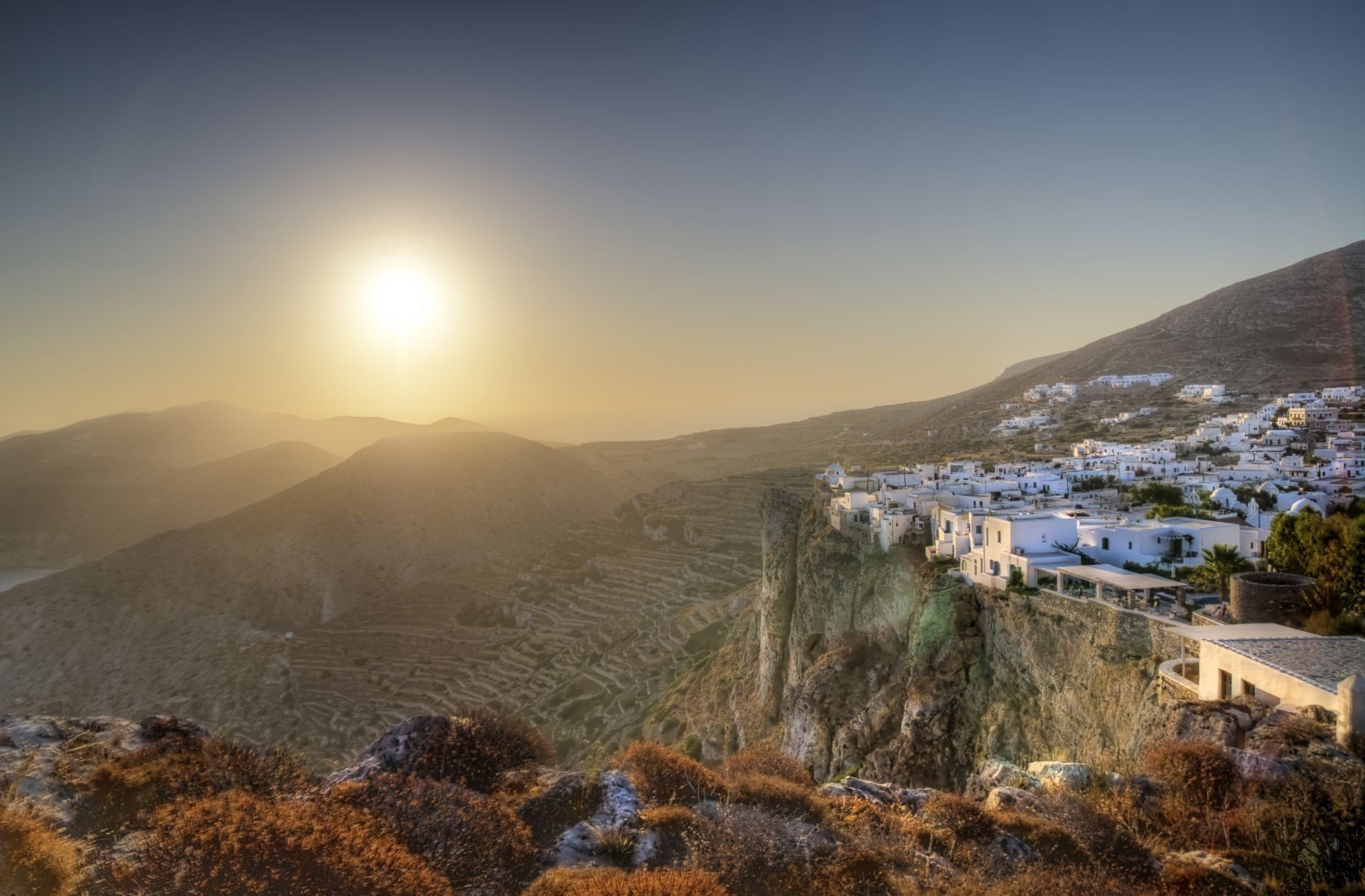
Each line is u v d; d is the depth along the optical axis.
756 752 23.25
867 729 45.59
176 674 141.62
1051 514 48.09
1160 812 17.77
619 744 81.06
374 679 126.50
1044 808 18.00
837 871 14.48
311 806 13.58
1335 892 13.62
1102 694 31.66
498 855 14.05
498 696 112.25
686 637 105.00
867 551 60.34
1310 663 22.88
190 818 12.35
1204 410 147.12
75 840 12.08
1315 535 34.09
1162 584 35.09
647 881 12.67
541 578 161.00
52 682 142.62
